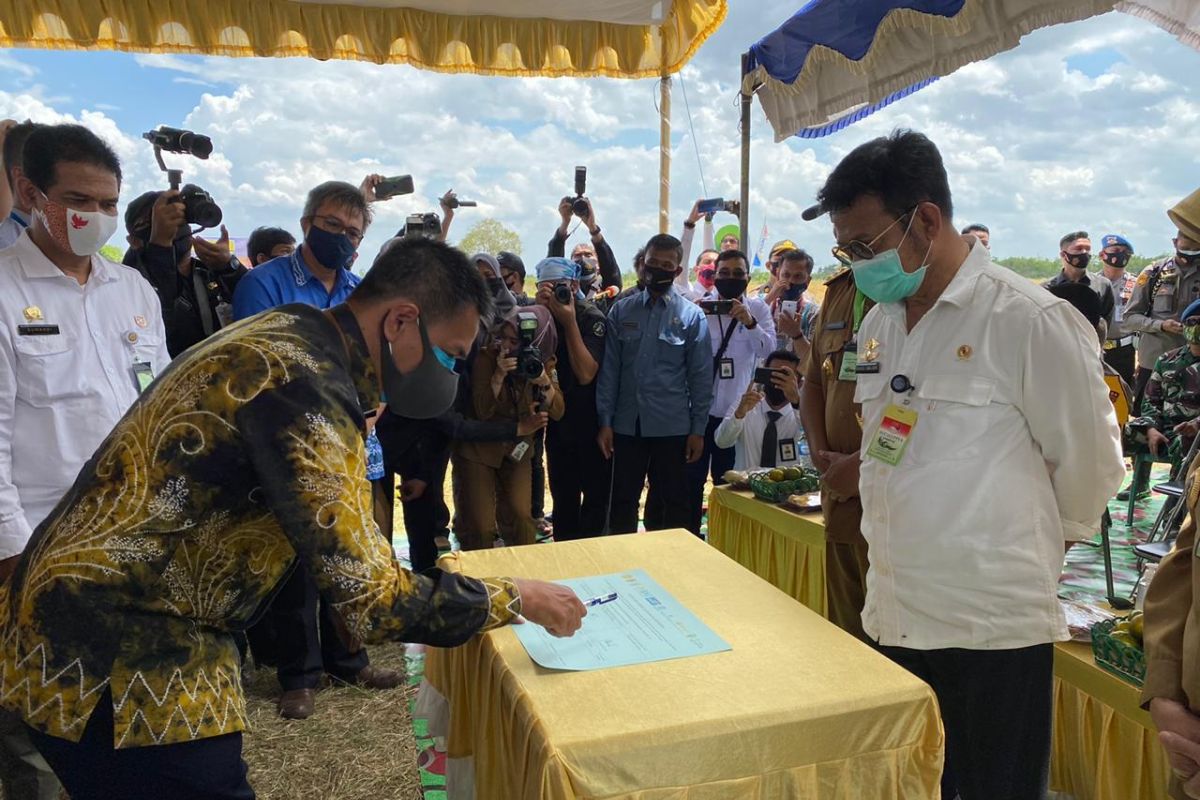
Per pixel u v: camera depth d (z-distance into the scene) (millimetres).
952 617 1489
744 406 3510
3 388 1845
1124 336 5457
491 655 1350
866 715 1160
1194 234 1231
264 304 2707
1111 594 2562
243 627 1227
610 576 1711
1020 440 1479
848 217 1516
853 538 2148
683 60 4953
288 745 2473
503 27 4887
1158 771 1690
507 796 1250
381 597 1060
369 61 4746
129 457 1089
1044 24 2713
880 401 1630
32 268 1930
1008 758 1521
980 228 5238
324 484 1039
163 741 1094
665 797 1071
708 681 1220
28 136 1896
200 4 4418
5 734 1511
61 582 1069
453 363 1262
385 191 3135
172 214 2893
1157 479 5602
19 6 4180
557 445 3947
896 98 3949
